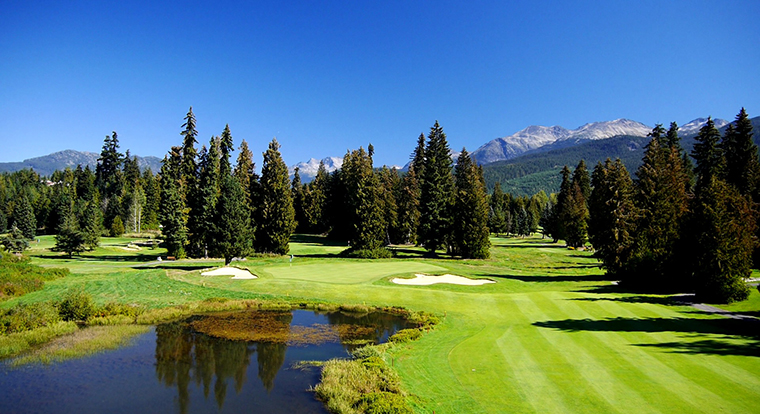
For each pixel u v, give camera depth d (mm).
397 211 75750
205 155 65438
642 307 24781
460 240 56844
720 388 12328
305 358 18516
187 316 26469
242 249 46781
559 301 27109
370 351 18438
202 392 14547
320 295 31422
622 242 38750
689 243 27719
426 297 30453
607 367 14594
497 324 22516
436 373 15352
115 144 117062
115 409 13070
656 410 11102
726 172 47188
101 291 29969
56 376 15992
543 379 13875
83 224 69250
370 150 92688
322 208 92875
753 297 26984
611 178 40719
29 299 26750
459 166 79625
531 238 107625
